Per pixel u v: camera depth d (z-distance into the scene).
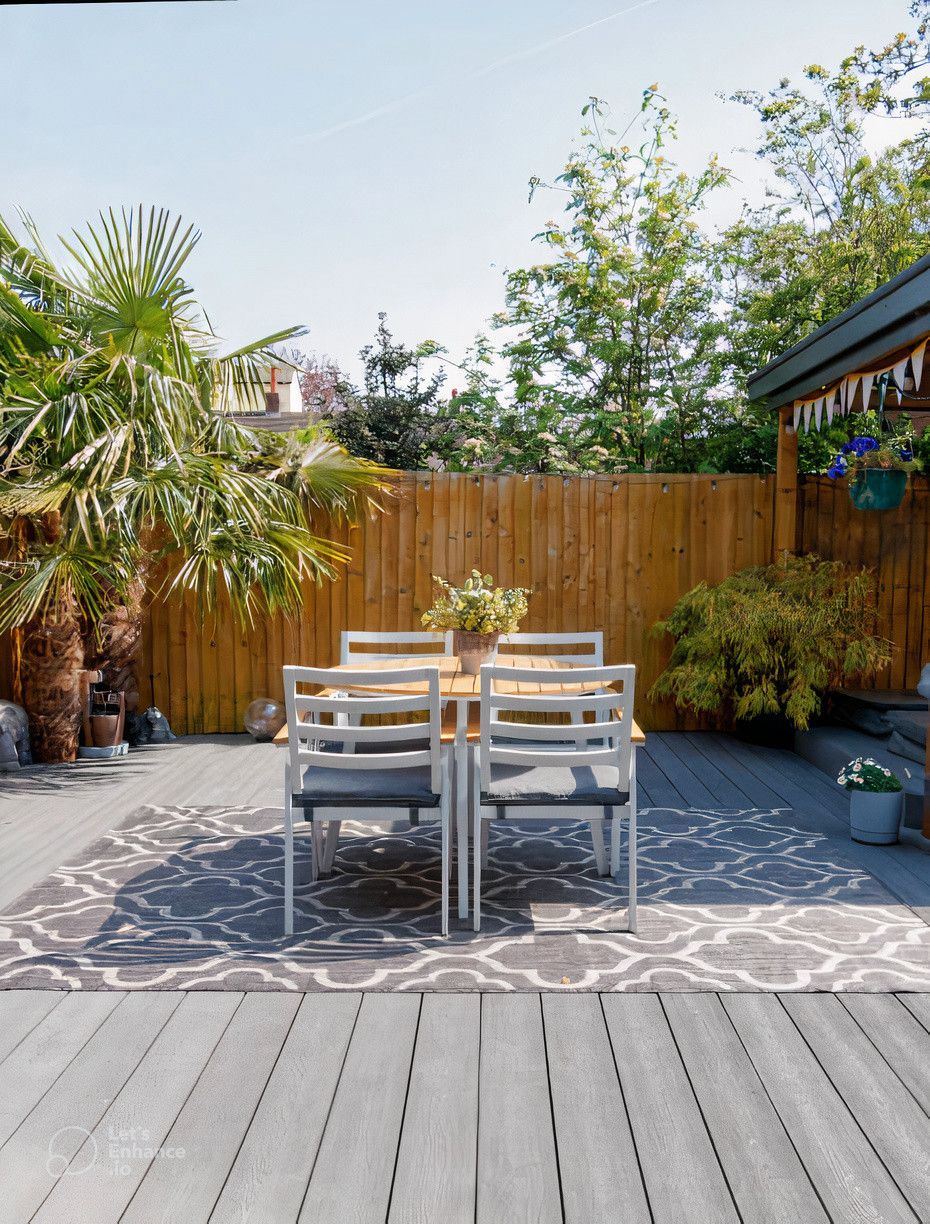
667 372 10.46
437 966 3.29
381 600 7.37
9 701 6.60
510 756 3.59
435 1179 2.17
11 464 5.80
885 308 4.73
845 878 4.18
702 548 7.37
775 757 6.62
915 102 10.62
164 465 5.88
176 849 4.63
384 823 5.14
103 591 6.36
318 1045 2.75
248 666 7.40
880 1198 2.10
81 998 3.05
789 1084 2.54
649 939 3.51
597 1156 2.24
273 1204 2.09
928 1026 2.86
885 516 7.34
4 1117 2.40
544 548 7.36
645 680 7.43
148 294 5.98
